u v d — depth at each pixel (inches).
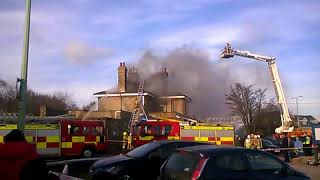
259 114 2778.1
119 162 493.7
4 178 232.5
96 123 1131.3
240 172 364.2
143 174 493.0
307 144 1385.3
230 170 360.5
